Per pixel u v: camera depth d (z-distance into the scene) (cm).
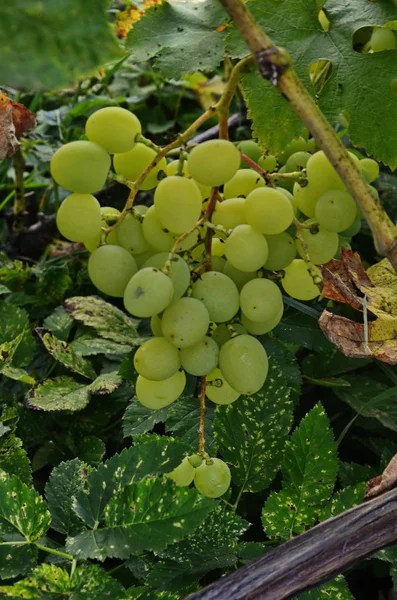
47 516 55
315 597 55
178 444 55
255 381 53
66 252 90
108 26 39
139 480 54
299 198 55
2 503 54
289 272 56
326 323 56
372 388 69
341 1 58
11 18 39
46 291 79
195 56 59
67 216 52
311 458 59
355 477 63
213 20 60
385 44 59
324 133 45
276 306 53
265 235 54
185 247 53
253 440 61
